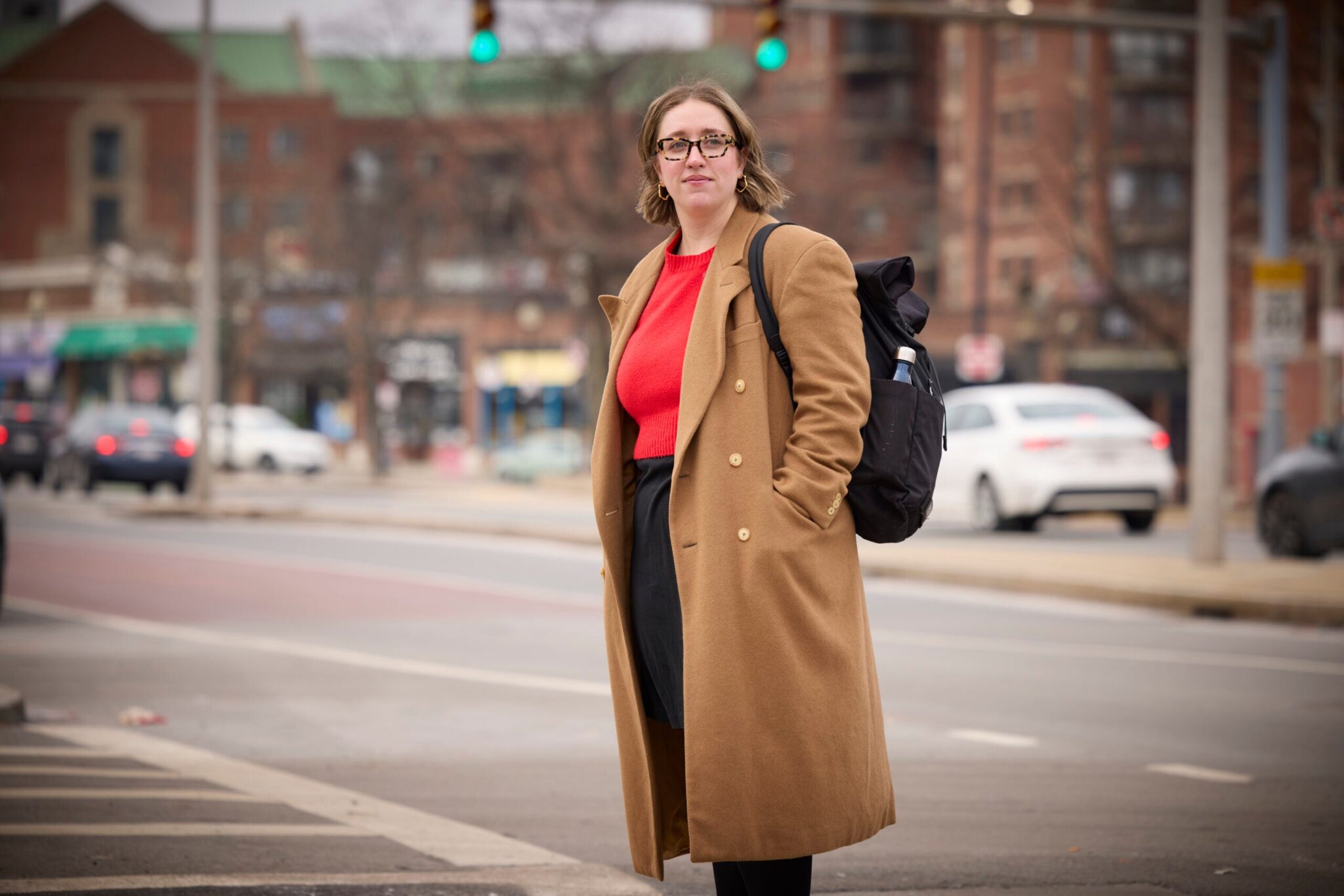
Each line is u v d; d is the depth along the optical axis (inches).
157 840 312.3
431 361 3737.7
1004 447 1216.2
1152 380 3294.8
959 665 579.5
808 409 193.8
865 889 280.5
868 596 821.2
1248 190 3363.7
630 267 2269.9
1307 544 930.1
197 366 1507.1
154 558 1043.9
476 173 2501.2
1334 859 302.7
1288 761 404.5
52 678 550.3
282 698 511.2
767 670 190.4
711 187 206.7
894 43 4421.8
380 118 4461.1
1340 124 1908.2
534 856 303.6
